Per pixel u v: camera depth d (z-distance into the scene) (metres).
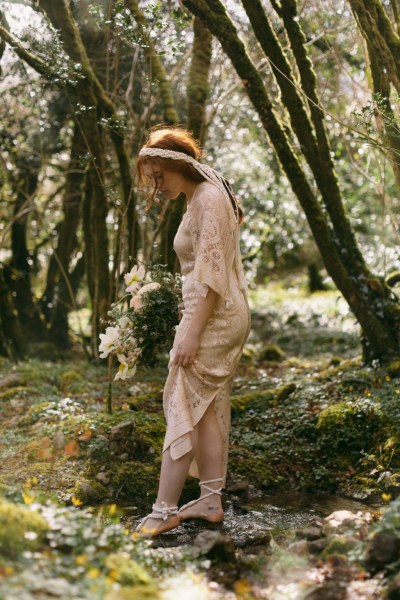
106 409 5.39
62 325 8.84
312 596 2.77
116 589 2.47
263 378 7.10
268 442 5.16
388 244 10.93
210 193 3.75
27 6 6.15
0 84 7.59
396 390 5.25
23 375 6.82
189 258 3.87
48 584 2.36
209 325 3.78
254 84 5.48
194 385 3.77
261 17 5.39
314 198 5.78
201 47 6.56
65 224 8.70
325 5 6.74
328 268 5.88
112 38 7.45
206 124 7.26
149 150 3.79
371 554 2.93
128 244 7.18
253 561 3.18
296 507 4.30
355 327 8.21
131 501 4.39
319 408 5.46
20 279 8.78
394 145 5.26
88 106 6.38
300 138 5.70
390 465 4.62
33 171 8.72
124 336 4.21
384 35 5.17
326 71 7.89
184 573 2.91
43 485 4.35
